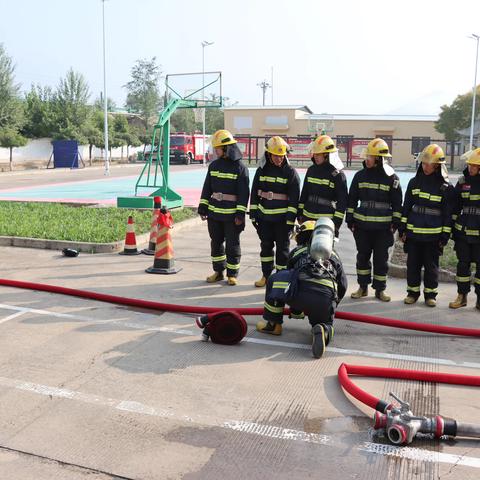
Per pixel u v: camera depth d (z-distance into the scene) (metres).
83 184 24.47
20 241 10.23
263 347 5.50
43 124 40.09
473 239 6.61
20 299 6.94
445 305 7.00
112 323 6.11
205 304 6.83
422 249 6.90
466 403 4.38
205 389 4.55
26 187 22.92
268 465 3.53
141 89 71.19
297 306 5.35
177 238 11.40
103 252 9.80
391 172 6.82
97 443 3.75
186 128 74.38
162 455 3.62
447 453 3.69
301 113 53.31
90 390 4.51
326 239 5.25
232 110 53.06
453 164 39.72
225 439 3.82
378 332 5.98
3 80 35.12
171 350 5.37
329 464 3.55
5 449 3.67
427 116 51.06
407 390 4.61
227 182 7.51
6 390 4.48
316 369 4.99
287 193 7.27
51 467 3.49
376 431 3.94
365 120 50.16
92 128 41.75
